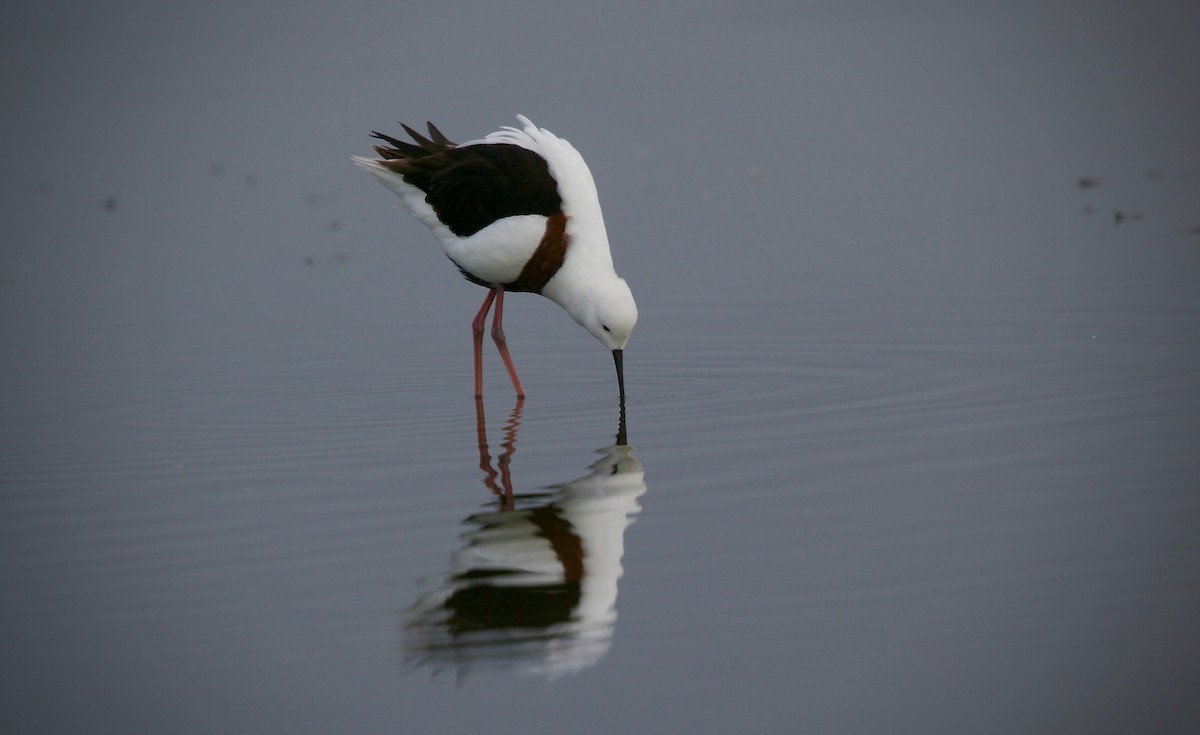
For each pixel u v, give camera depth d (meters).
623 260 17.23
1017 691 7.22
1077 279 15.35
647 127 23.23
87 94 26.73
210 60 28.33
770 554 8.63
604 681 7.40
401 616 8.09
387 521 9.39
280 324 15.35
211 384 13.15
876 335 13.73
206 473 10.50
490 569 8.62
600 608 8.06
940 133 22.64
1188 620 7.73
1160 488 9.34
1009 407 11.22
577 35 29.08
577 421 11.54
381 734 7.05
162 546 9.09
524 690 7.37
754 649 7.60
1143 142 21.47
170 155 23.64
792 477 9.88
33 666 7.62
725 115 23.89
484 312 12.89
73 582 8.57
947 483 9.62
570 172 12.30
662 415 11.58
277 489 10.09
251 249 18.78
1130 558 8.41
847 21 29.66
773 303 15.13
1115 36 27.12
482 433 11.31
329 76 26.91
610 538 8.95
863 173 20.81
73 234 19.84
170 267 18.08
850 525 9.00
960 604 7.96
